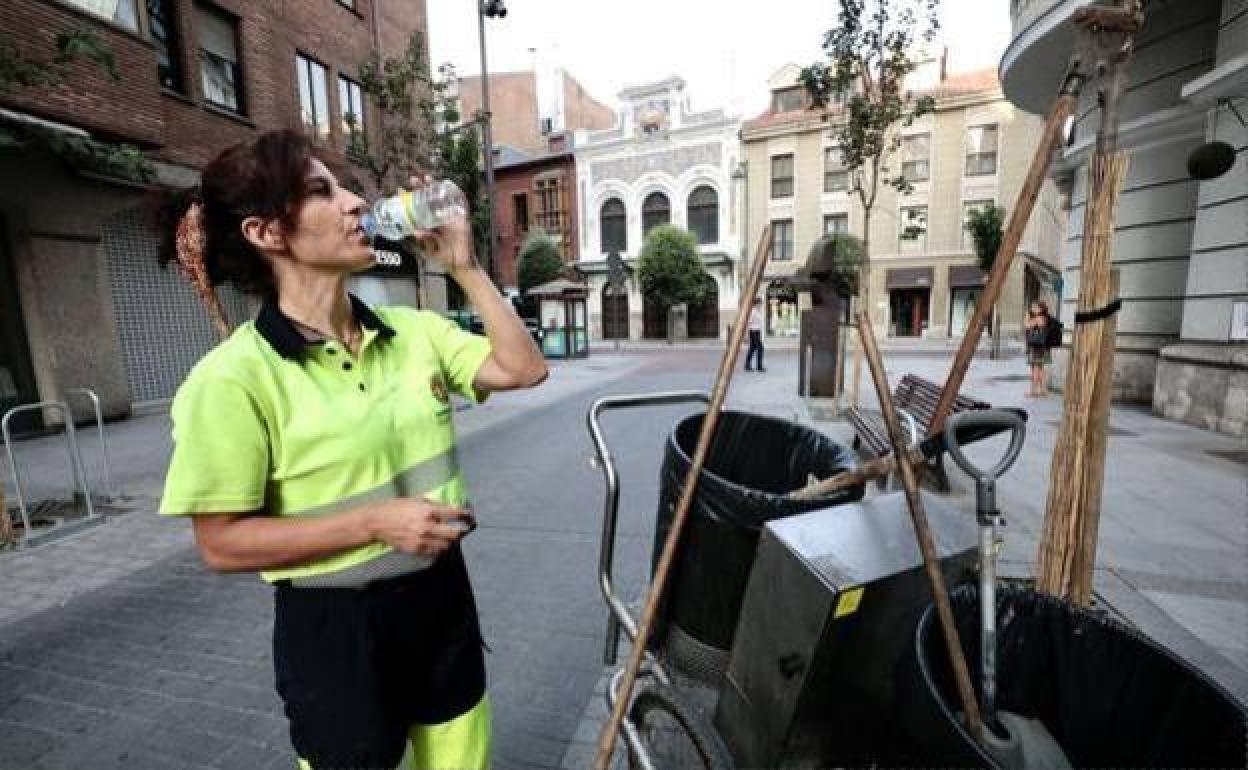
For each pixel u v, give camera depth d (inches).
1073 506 86.5
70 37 161.0
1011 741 46.4
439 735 52.9
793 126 981.2
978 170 895.7
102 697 97.3
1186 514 161.9
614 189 1146.7
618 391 426.3
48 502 190.2
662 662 71.7
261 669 104.6
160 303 347.3
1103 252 82.4
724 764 56.1
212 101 367.6
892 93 337.7
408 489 47.1
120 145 256.7
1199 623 109.5
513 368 53.1
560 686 98.3
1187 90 252.1
